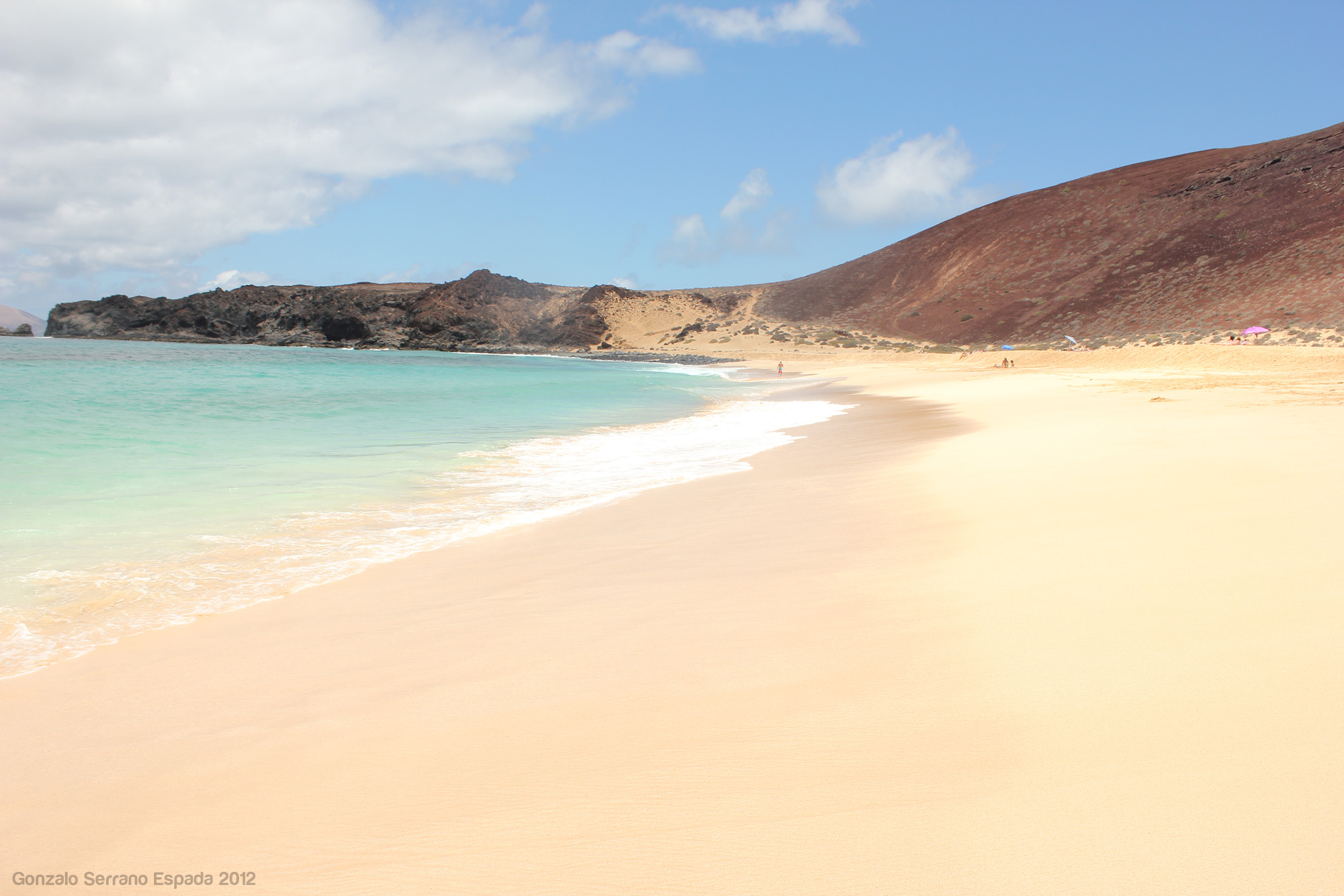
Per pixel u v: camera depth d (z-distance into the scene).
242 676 4.25
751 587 5.29
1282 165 94.25
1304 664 3.11
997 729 2.89
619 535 7.42
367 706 3.73
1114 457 9.02
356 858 2.48
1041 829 2.25
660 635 4.45
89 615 5.40
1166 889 1.95
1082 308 89.19
